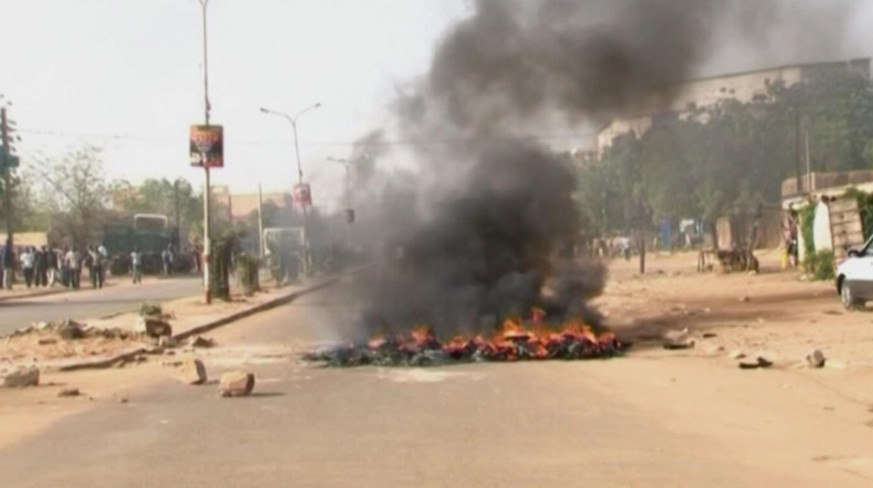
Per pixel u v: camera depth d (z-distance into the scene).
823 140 62.84
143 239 84.50
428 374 16.80
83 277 70.31
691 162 62.56
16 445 10.99
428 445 10.61
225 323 29.62
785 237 47.47
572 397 13.97
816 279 37.88
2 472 9.60
